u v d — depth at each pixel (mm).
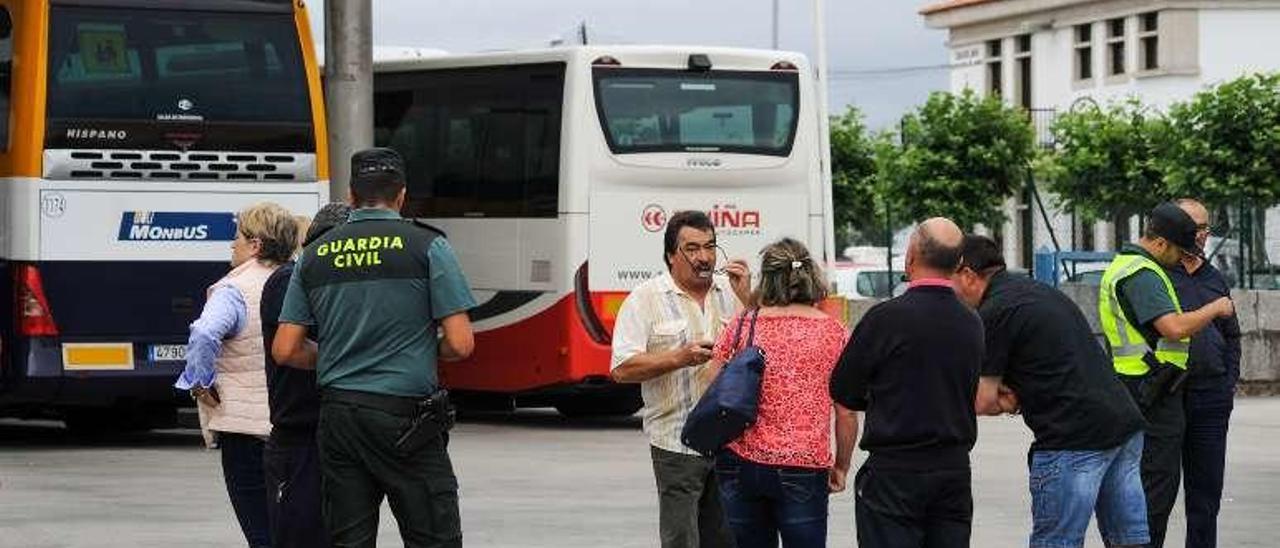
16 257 19531
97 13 19703
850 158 66000
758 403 10273
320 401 10359
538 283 22938
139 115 19812
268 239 11523
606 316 22750
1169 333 12203
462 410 26125
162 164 19875
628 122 22859
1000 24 76062
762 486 10328
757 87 23391
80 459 19781
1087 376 10797
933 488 9906
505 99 23297
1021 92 75562
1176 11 69625
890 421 9914
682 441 10328
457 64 23750
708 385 10461
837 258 64312
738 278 11312
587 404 25328
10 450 20750
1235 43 70062
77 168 19594
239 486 11633
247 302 11453
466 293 10039
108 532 14719
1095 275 33656
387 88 24453
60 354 19578
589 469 19156
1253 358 28766
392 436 9945
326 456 10062
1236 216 31953
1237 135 50375
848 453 10422
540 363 22969
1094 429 10781
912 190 55594
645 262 22891
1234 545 14508
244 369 11492
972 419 10023
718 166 23141
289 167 20375
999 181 55344
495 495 17109
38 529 14844
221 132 20109
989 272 10898
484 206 23422
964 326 9945
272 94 20344
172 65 19953
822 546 10414
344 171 22781
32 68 19438
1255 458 20375
